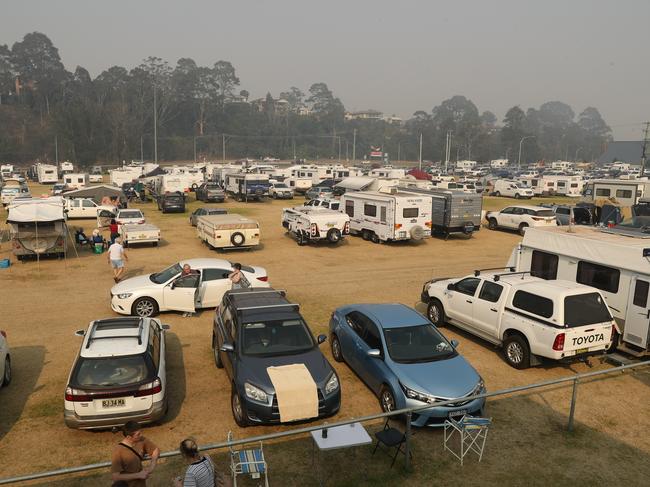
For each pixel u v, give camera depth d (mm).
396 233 26562
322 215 26047
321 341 10195
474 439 8094
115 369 8523
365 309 11445
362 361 10523
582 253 13039
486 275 13180
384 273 21031
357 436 7051
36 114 160375
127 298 14453
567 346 10820
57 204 22688
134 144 138875
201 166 78500
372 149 190125
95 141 127625
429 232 27219
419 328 10469
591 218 30234
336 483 7547
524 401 10180
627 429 9195
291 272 21016
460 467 7973
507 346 11930
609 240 12750
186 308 14852
